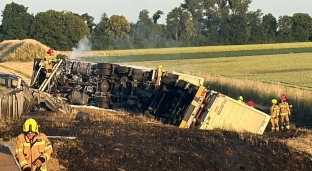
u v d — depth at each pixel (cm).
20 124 1742
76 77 2555
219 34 10912
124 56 7738
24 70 4678
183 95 2031
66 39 8750
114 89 2427
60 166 1224
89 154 1336
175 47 10519
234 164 1452
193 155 1437
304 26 11038
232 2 11631
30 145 830
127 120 2022
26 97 2055
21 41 5941
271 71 5272
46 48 5866
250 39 10700
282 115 2164
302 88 3616
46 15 8706
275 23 11131
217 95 1959
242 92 3086
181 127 1942
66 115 2048
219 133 1811
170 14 10975
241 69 5556
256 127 2006
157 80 2295
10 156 1145
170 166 1341
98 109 2280
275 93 2936
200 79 2375
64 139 1467
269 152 1587
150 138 1620
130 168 1277
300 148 1648
